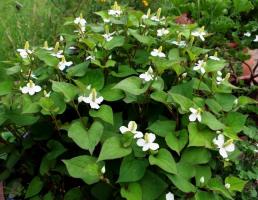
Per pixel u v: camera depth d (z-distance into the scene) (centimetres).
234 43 82
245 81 78
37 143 51
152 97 47
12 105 49
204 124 46
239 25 83
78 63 57
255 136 62
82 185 52
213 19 81
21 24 110
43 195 53
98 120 48
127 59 57
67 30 105
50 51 54
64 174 49
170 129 47
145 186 43
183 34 58
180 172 44
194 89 52
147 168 46
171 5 108
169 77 55
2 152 52
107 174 47
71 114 51
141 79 49
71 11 114
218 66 52
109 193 46
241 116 50
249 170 60
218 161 53
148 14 60
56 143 48
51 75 52
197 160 45
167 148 47
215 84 51
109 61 51
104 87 50
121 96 49
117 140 44
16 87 51
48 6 125
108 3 114
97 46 56
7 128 51
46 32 106
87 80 50
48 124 50
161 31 58
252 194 57
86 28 60
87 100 46
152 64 54
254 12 90
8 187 54
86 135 44
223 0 80
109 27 61
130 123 45
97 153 49
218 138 45
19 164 54
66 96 45
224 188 45
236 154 49
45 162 49
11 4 128
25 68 53
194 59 56
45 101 45
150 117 51
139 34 57
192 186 43
